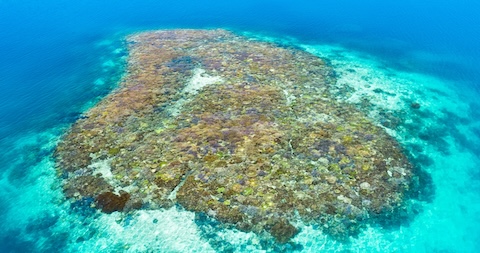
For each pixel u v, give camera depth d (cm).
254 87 3222
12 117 2983
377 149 2472
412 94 3331
